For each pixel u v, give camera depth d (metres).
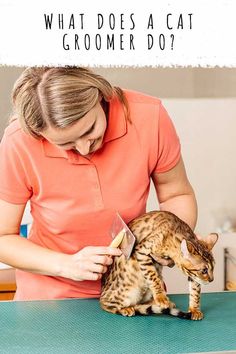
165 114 1.35
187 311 1.22
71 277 1.28
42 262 1.31
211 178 2.29
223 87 2.51
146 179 1.36
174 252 1.15
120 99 1.30
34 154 1.28
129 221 1.35
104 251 1.23
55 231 1.38
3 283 2.03
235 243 1.97
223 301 1.31
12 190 1.33
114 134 1.28
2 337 1.12
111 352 1.05
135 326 1.17
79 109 1.08
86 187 1.32
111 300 1.24
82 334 1.13
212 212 2.32
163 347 1.07
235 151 2.28
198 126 2.24
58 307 1.27
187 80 2.49
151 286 1.19
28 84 1.11
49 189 1.32
